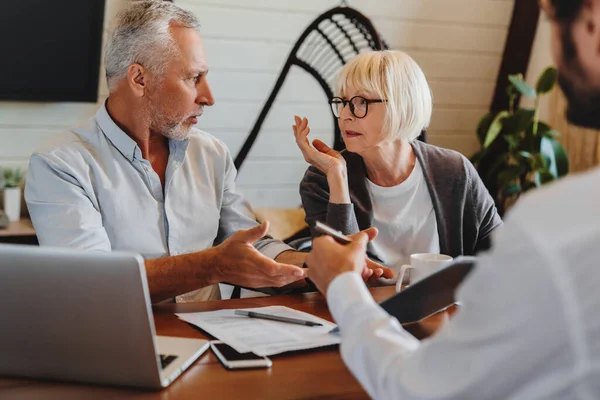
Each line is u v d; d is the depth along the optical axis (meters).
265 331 1.42
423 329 1.48
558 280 0.70
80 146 1.87
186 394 1.13
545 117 3.96
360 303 0.98
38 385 1.17
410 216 2.08
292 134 3.93
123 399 1.12
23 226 3.25
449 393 0.77
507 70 4.15
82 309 1.12
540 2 0.83
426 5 3.95
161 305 1.62
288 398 1.13
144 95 1.86
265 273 1.61
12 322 1.16
